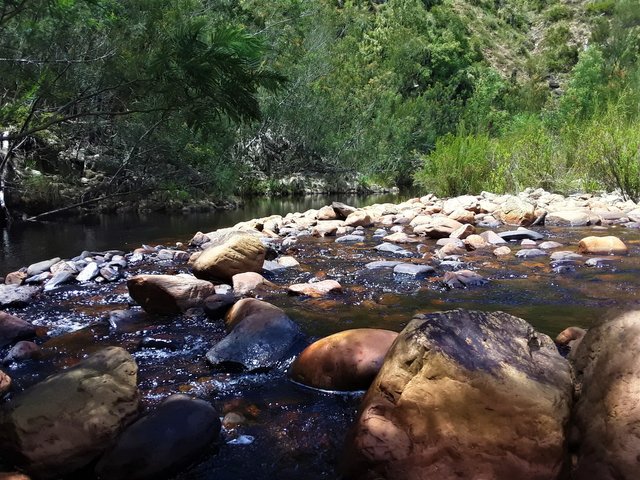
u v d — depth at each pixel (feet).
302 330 9.13
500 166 36.22
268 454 5.57
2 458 5.40
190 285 10.77
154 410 5.86
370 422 5.03
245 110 6.20
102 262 16.05
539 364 5.34
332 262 15.39
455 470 4.68
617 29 109.70
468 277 12.31
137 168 30.60
